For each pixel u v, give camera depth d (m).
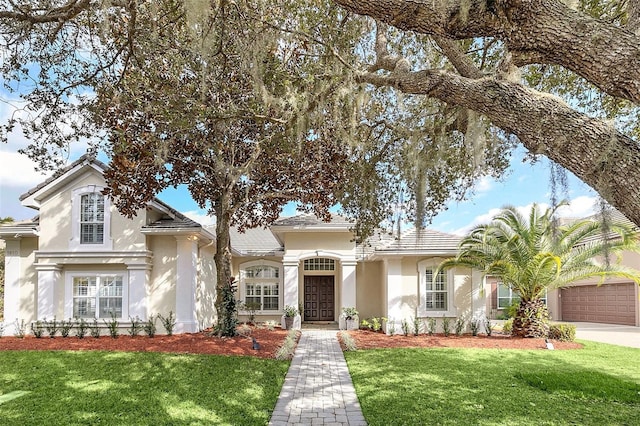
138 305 15.20
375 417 6.68
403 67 5.53
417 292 16.92
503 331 16.64
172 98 8.08
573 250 14.83
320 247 18.83
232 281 14.61
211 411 6.93
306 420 6.64
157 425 6.27
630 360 11.23
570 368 10.13
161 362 10.09
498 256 14.97
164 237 16.03
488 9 3.56
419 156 7.09
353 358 11.49
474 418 6.59
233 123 11.15
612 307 21.58
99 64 8.59
